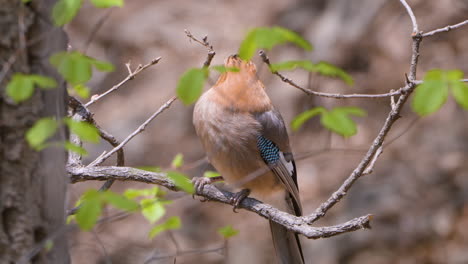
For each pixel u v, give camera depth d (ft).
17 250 12.12
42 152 12.32
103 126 50.90
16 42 11.67
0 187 11.99
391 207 42.29
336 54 51.03
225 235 17.63
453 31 50.21
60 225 12.76
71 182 18.51
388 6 52.90
